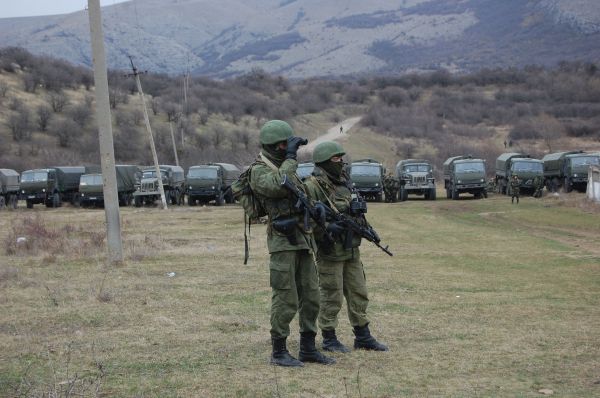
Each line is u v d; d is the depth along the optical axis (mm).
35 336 8078
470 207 35875
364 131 99625
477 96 126438
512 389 6230
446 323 9062
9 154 71250
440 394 6047
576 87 126500
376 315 9555
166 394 5965
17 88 92375
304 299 7016
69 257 15562
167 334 8234
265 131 6863
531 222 27453
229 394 5969
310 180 7422
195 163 69125
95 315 9266
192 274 13227
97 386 5941
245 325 8680
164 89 106062
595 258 16250
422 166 43781
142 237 21156
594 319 9406
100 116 14422
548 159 45312
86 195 43125
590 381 6508
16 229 21188
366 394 5988
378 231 23875
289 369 6781
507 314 9719
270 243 6891
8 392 6035
